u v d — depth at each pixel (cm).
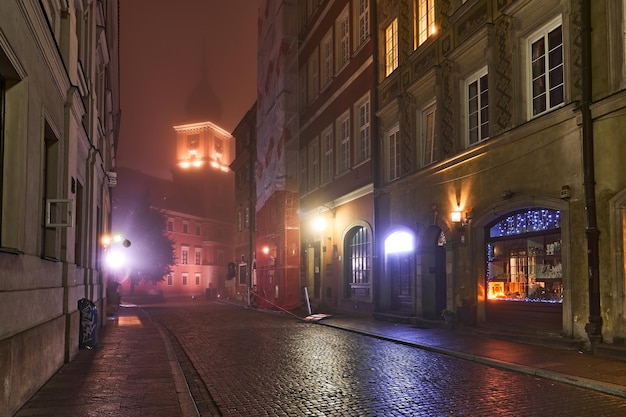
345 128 2464
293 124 2830
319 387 814
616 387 753
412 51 1823
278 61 2908
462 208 1493
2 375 570
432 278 1712
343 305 2367
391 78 1961
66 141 965
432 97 1683
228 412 679
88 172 1353
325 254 2609
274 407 699
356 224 2245
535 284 1269
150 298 4675
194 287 6925
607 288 1033
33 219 720
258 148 3444
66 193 965
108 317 2255
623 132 1008
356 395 757
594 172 1060
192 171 7756
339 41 2541
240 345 1325
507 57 1331
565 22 1142
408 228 1798
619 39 1027
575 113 1098
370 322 1852
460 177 1507
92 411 633
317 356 1124
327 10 2686
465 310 1463
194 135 7912
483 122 1466
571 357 1004
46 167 906
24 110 655
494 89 1370
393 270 1973
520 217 1319
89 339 1195
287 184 2781
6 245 638
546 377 864
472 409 675
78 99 1056
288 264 2716
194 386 848
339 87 2484
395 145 1970
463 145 1526
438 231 1698
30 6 658
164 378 840
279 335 1554
